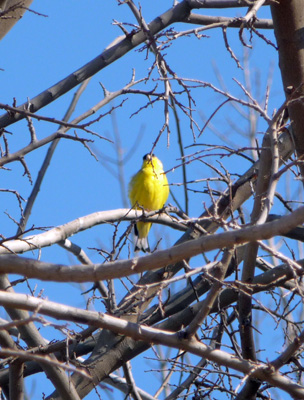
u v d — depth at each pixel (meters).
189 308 11.41
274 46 9.25
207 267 7.02
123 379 13.64
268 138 8.73
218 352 8.04
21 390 10.29
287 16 10.27
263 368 8.26
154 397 12.35
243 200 11.74
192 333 7.82
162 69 9.52
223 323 10.16
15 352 5.83
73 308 7.23
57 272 6.08
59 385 10.30
